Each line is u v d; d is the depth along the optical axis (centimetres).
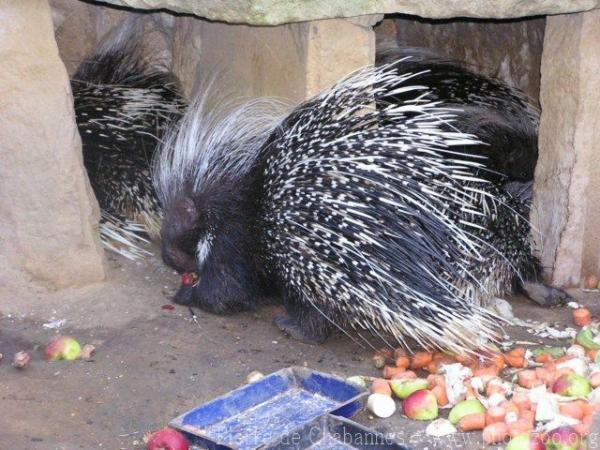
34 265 357
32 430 268
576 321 361
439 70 445
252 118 371
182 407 291
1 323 344
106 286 369
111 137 425
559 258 387
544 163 387
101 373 308
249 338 344
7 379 300
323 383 293
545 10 339
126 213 432
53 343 318
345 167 323
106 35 452
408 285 315
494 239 371
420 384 289
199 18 393
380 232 315
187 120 404
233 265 361
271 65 366
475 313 321
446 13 328
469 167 384
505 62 470
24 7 337
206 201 363
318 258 329
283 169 343
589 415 270
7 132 344
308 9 320
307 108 340
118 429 275
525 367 318
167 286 383
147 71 454
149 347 329
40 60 341
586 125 370
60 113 347
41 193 351
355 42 342
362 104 335
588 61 363
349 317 331
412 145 318
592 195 380
